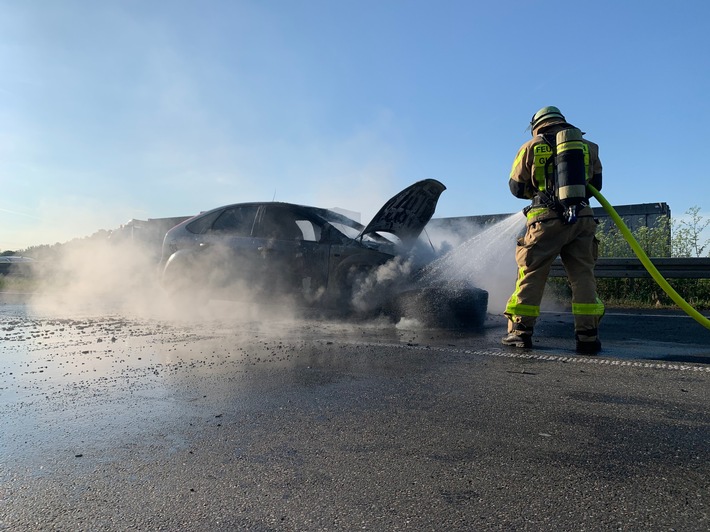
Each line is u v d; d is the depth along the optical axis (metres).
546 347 4.42
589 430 2.30
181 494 1.79
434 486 1.80
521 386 3.04
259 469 1.96
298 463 2.01
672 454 2.04
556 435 2.25
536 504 1.67
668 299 8.72
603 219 11.00
